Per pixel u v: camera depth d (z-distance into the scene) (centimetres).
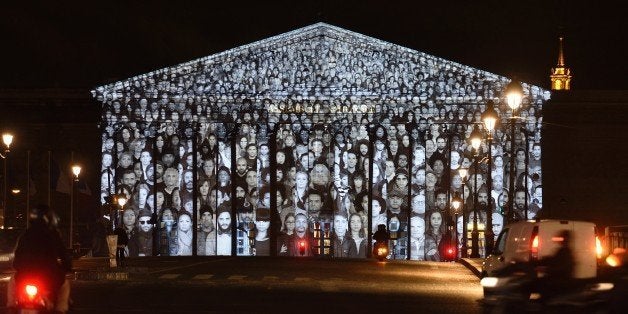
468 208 12675
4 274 5703
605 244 5862
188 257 9906
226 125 12800
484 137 12706
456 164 12750
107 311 3978
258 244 12875
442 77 12731
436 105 12756
